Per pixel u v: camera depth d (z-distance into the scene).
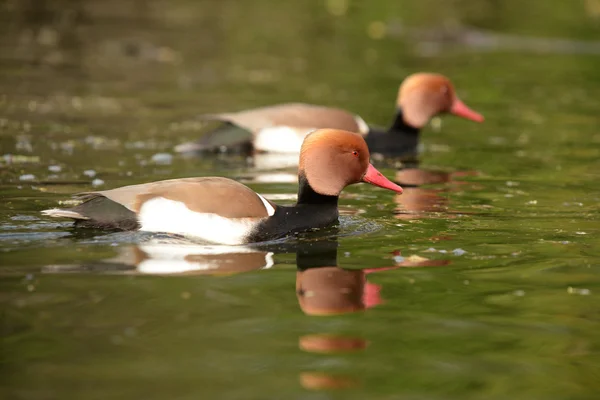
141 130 18.73
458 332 8.15
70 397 6.63
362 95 23.52
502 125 20.53
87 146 16.98
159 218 10.61
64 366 7.17
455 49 32.34
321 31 35.44
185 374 7.08
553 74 27.44
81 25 33.66
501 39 34.16
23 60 26.78
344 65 28.45
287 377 7.08
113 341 7.67
